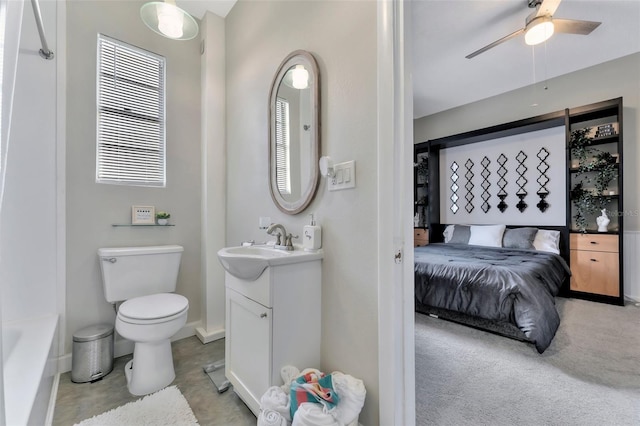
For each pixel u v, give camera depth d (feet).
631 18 8.45
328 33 4.85
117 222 6.92
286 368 4.42
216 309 7.91
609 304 10.38
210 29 8.04
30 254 5.82
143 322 5.19
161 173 7.65
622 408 4.97
